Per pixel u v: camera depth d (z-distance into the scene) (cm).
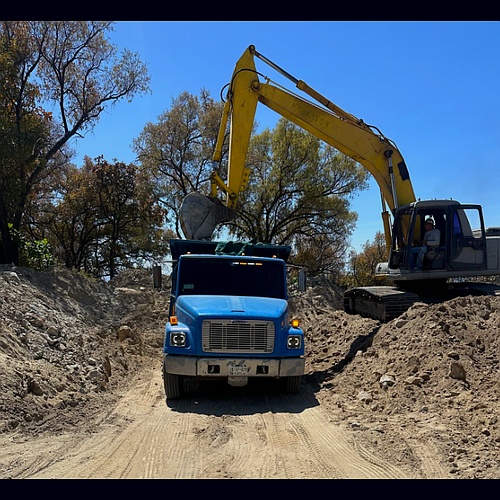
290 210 3194
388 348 1018
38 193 3027
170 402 885
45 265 2059
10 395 730
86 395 872
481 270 1327
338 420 747
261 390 969
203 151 3172
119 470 550
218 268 1009
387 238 1443
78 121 2452
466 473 532
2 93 2030
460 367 829
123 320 1539
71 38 2408
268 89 1365
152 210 3209
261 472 547
